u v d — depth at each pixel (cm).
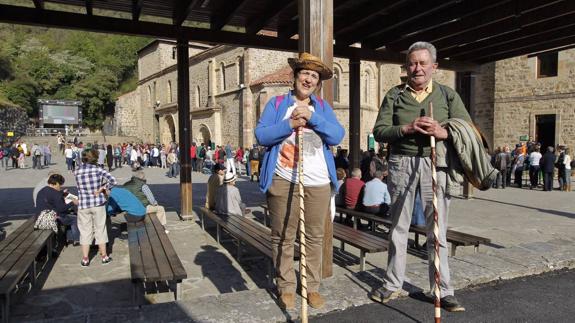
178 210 976
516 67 2056
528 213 952
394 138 289
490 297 324
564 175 1441
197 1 681
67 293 459
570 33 853
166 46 4081
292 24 839
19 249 477
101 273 526
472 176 280
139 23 761
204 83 3219
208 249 640
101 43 7288
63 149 4012
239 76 2766
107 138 4634
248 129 2625
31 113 5688
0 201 1132
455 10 745
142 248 482
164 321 265
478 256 411
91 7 713
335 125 285
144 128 4597
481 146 277
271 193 284
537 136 2028
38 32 7688
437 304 259
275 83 2434
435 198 265
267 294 314
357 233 566
